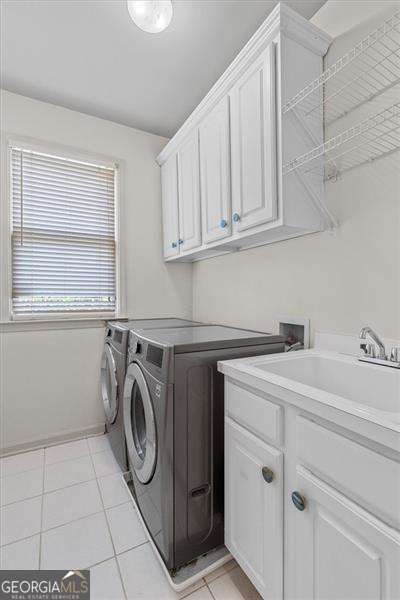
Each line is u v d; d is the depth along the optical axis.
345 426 0.67
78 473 1.81
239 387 1.07
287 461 0.86
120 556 1.24
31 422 2.10
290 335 1.62
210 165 1.73
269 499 0.91
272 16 1.22
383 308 1.17
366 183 1.22
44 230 2.15
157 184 2.57
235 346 1.30
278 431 0.88
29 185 2.09
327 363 1.26
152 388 1.23
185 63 1.76
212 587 1.12
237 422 1.08
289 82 1.26
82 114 2.24
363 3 1.23
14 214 2.05
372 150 1.20
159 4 1.26
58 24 1.50
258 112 1.33
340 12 1.32
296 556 0.83
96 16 1.46
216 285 2.34
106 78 1.88
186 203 2.06
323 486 0.74
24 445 2.07
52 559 1.22
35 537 1.33
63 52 1.67
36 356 2.12
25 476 1.78
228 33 1.56
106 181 2.37
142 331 1.65
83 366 2.28
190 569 1.17
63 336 2.21
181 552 1.16
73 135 2.21
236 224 1.53
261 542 0.95
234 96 1.49
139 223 2.49
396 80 1.11
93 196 2.32
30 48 1.64
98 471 1.83
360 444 0.65
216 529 1.24
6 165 2.00
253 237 1.60
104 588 1.11
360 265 1.25
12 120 2.00
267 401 0.93
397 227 1.12
